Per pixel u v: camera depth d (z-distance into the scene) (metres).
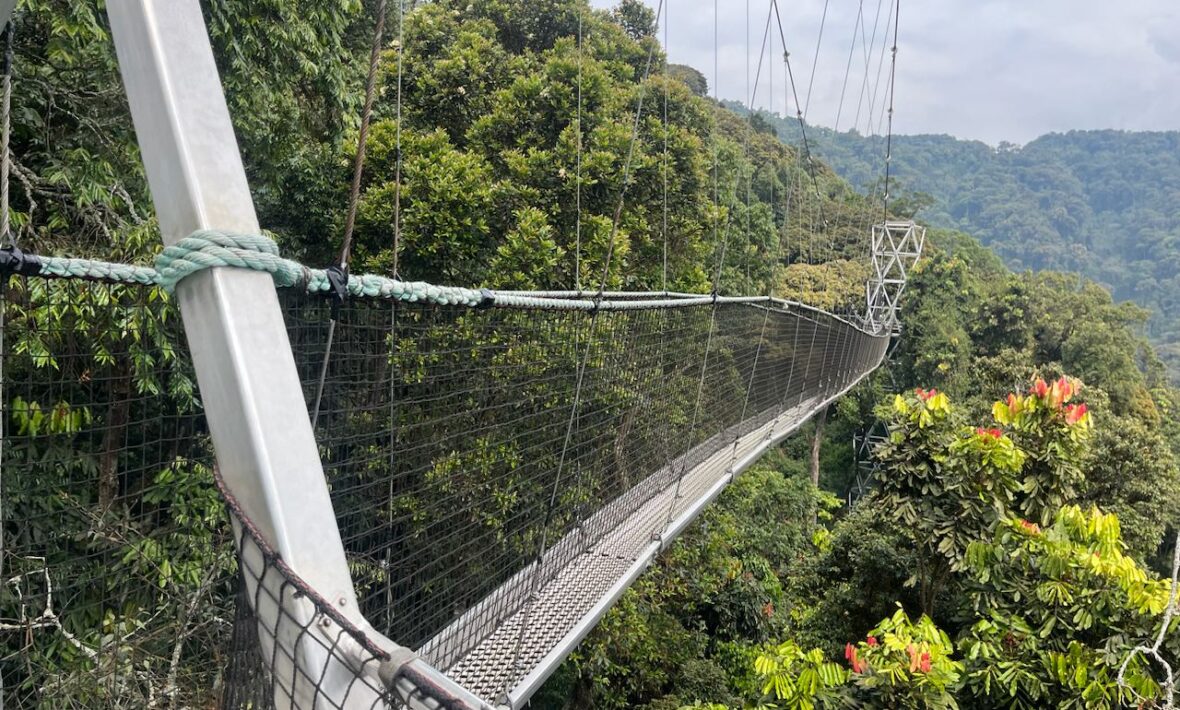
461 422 1.65
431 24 7.82
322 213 6.15
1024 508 3.63
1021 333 19.88
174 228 0.71
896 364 20.30
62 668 1.21
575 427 2.38
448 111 7.27
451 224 5.65
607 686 6.20
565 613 1.97
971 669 3.23
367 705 0.67
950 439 3.79
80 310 1.22
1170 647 2.83
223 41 3.94
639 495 2.99
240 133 4.49
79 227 3.35
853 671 3.09
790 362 6.33
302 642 0.66
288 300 0.96
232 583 1.27
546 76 7.09
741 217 11.76
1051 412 3.74
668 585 7.41
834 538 5.16
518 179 6.28
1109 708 2.80
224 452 0.70
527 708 5.55
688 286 7.18
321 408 1.19
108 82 3.44
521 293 1.89
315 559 0.69
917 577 4.37
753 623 7.65
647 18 10.62
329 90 5.09
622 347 2.75
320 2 4.66
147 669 1.24
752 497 10.31
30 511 1.19
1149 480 8.31
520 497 1.98
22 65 3.22
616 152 6.50
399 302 1.20
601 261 5.91
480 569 1.75
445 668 1.61
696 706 4.02
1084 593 3.11
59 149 3.25
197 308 0.70
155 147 0.72
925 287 21.05
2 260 0.84
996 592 3.46
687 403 3.74
